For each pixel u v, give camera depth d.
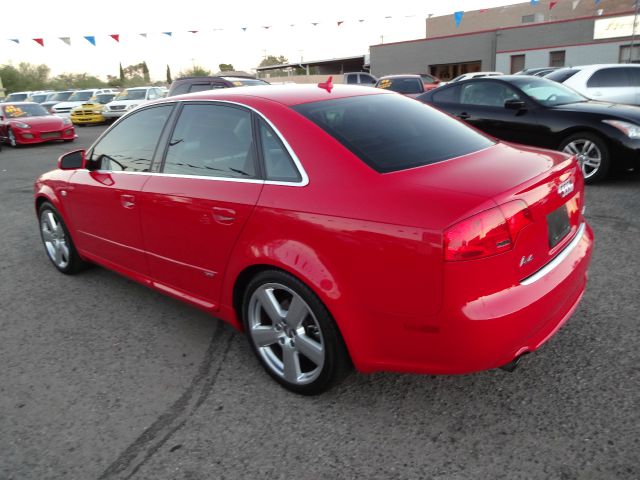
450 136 2.91
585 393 2.64
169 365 3.16
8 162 12.64
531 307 2.19
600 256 4.36
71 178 4.11
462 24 51.59
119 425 2.63
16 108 16.22
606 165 6.48
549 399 2.61
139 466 2.35
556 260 2.48
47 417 2.71
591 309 3.46
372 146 2.59
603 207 5.75
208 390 2.88
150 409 2.74
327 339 2.50
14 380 3.07
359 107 2.98
